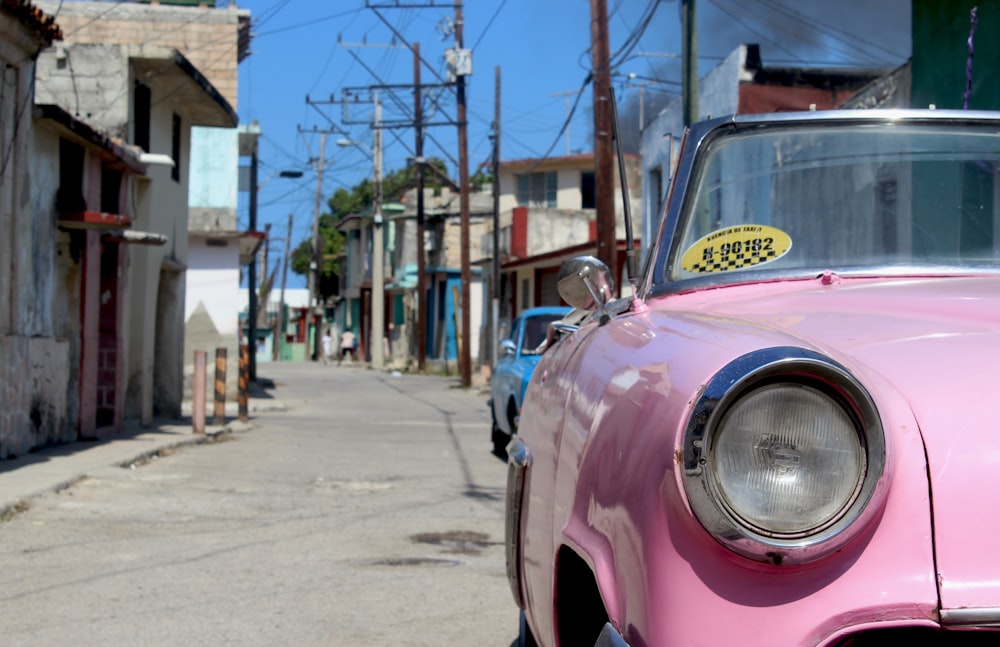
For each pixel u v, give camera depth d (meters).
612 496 1.91
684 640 1.61
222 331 22.95
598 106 14.88
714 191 3.09
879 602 1.58
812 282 2.75
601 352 2.47
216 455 11.91
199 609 5.13
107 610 5.09
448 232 44.88
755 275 2.81
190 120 18.42
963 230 3.16
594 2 14.87
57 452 11.18
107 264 13.97
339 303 66.50
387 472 10.51
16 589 5.48
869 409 1.61
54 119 10.98
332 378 34.66
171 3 24.33
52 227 11.67
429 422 17.34
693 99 12.48
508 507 3.50
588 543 2.06
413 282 47.06
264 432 15.11
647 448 1.78
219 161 26.00
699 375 1.74
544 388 3.11
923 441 1.69
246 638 4.65
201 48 22.97
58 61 14.53
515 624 4.93
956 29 11.30
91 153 12.51
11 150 10.38
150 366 15.77
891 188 3.19
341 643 4.59
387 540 6.98
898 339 1.98
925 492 1.64
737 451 1.61
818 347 1.93
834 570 1.61
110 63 14.61
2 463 10.03
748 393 1.62
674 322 2.28
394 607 5.23
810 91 17.42
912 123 3.24
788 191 3.15
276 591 5.52
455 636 4.72
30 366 10.94
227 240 23.14
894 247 3.14
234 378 22.67
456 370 39.91
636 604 1.74
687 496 1.60
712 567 1.63
